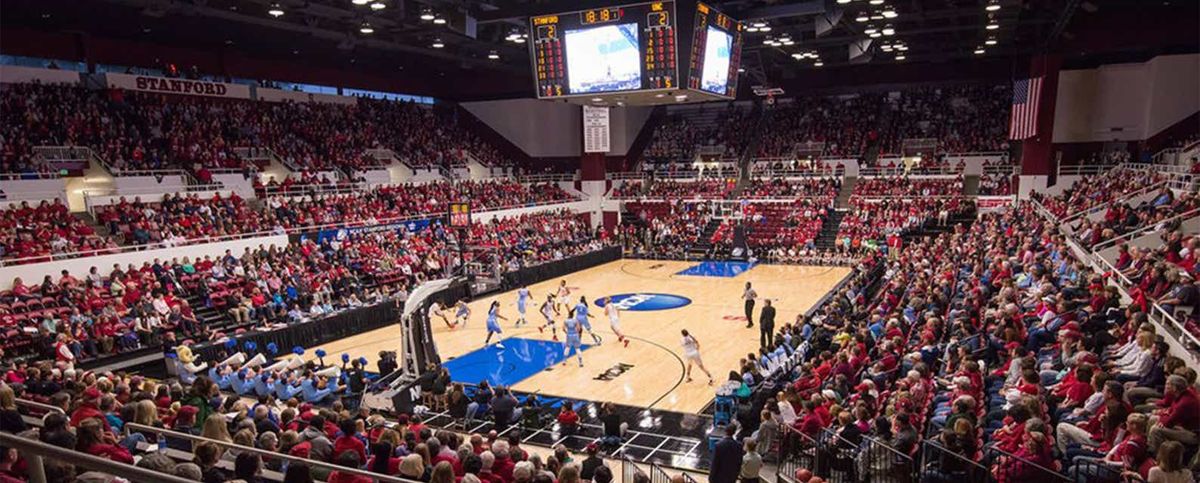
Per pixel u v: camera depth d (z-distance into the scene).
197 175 33.38
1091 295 14.36
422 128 48.84
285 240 30.69
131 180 31.22
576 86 21.55
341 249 31.36
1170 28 31.77
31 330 20.56
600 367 20.81
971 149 46.00
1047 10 29.00
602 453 14.09
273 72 41.59
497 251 34.34
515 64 43.09
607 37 20.86
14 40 31.55
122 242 26.98
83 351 20.94
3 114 30.02
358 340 25.31
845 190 46.34
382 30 32.41
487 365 21.31
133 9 28.70
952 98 49.78
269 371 18.41
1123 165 36.16
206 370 20.08
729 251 42.69
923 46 37.16
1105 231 19.97
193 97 37.31
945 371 13.41
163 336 21.58
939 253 29.11
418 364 17.94
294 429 10.52
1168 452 6.87
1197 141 32.03
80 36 33.53
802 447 11.24
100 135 32.28
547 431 15.58
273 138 39.22
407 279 31.22
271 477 7.82
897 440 9.72
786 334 18.78
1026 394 9.79
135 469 3.17
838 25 30.33
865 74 47.47
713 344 23.16
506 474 9.38
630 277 37.19
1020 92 34.50
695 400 17.72
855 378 14.55
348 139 42.72
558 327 26.16
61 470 5.79
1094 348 12.11
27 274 22.81
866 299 24.50
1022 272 19.50
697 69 20.86
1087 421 9.38
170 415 11.22
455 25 27.77
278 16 29.38
